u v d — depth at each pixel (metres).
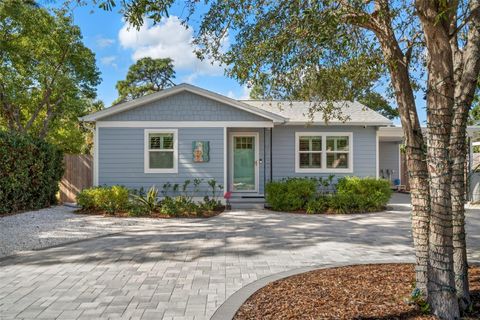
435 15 3.58
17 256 6.75
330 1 3.76
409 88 4.37
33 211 12.61
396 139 19.89
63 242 7.96
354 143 15.49
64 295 4.68
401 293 4.32
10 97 17.69
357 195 13.07
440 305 3.73
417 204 4.25
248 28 5.55
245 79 5.75
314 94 7.15
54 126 22.14
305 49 5.11
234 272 5.70
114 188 12.66
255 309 4.01
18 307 4.28
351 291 4.43
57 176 15.09
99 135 14.27
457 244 4.13
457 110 3.90
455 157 4.01
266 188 13.74
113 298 4.57
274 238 8.38
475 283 4.76
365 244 7.75
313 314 3.78
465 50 4.01
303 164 15.58
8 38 17.34
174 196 14.18
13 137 11.74
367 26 4.43
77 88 20.30
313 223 10.54
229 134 15.68
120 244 7.75
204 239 8.27
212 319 3.81
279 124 14.99
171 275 5.55
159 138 14.38
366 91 6.86
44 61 18.31
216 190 14.30
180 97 14.37
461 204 4.17
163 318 3.97
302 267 5.91
